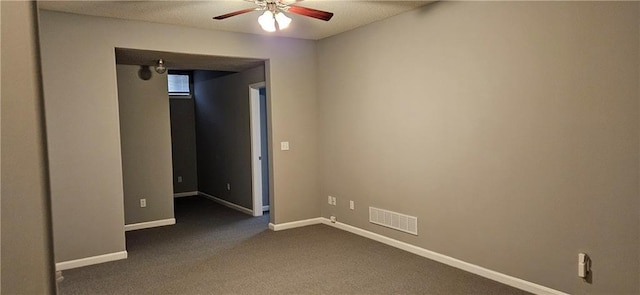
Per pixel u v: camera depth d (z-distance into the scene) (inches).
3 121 17.8
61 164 158.9
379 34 181.0
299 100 218.4
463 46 145.3
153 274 154.0
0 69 17.5
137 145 223.3
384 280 143.6
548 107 121.1
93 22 163.2
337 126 211.3
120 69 218.2
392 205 181.3
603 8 107.7
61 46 157.1
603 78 108.6
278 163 213.8
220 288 139.9
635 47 102.4
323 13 131.8
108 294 136.6
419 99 164.2
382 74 181.2
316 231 210.2
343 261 163.9
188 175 327.0
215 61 212.4
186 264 164.6
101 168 167.2
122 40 169.2
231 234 208.5
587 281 115.2
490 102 137.4
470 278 143.0
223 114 280.8
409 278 144.8
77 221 162.9
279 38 209.8
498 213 137.6
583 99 113.0
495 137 136.6
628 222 106.1
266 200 263.6
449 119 152.4
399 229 178.5
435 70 156.5
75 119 161.0
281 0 129.0
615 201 108.2
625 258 107.2
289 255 172.9
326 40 214.2
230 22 176.1
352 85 199.0
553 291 123.5
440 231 159.8
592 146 111.8
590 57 110.9
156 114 228.5
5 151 17.9
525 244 130.2
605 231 110.6
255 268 158.2
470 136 145.0
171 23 177.3
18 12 17.9
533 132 125.5
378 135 186.1
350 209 207.0
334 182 216.7
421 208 167.2
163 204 230.8
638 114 102.8
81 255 163.9
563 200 119.3
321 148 224.4
